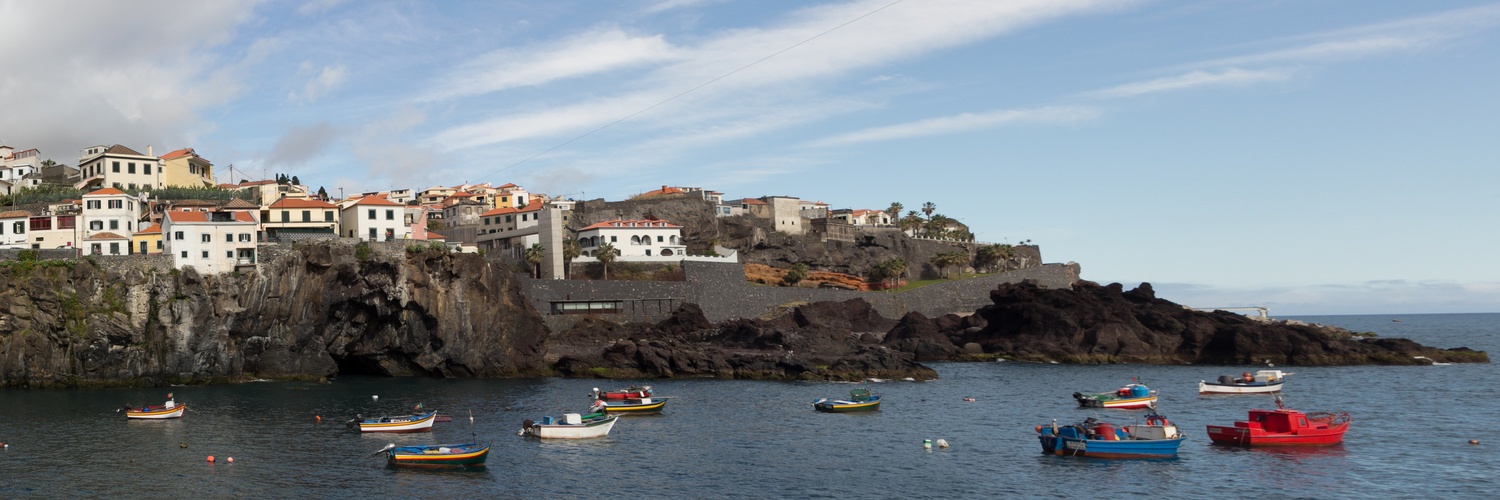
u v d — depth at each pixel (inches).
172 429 3757.4
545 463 3171.8
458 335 5792.3
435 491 2790.4
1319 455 3326.8
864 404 4414.4
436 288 5723.4
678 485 2898.6
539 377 5851.4
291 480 2910.9
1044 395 5019.7
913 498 2775.6
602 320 6811.0
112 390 4879.4
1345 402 4677.7
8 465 3097.9
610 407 4190.5
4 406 4323.3
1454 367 6515.8
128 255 5019.7
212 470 3038.9
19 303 4918.8
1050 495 2805.1
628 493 2797.7
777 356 5999.0
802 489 2864.2
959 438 3681.1
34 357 4913.9
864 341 7381.9
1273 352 6963.6
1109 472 3080.7
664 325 6993.1
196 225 5187.0
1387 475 3034.0
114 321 4904.0
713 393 5029.5
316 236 6112.2
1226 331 7145.7
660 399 4365.2
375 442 3503.9
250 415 4121.6
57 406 4325.8
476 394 4906.5
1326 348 7007.9
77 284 4921.3
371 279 5526.6
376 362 5856.3
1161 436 3326.8
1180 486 2901.1
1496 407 4451.3
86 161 7741.1
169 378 5088.6
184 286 5078.7
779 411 4362.7
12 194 7445.9
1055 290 7854.3
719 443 3558.1
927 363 7096.5
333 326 5644.7
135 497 2716.5
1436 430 3804.1
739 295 7628.0
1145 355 7145.7
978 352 7495.1
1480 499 2760.8
